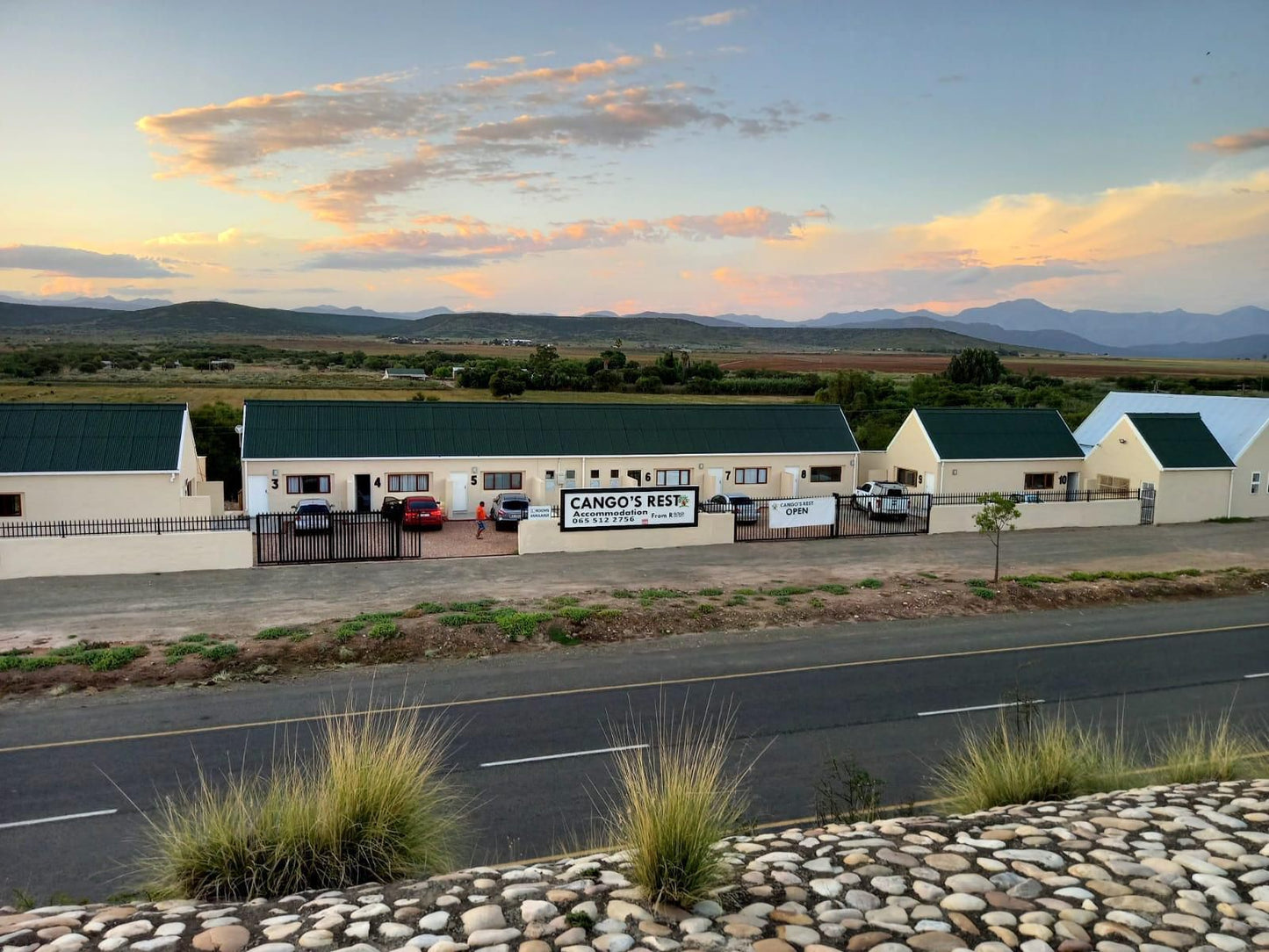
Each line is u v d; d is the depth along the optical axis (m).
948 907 5.49
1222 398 44.47
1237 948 4.95
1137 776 9.48
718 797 9.22
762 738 13.27
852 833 7.09
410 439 37.28
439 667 17.00
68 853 9.56
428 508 34.53
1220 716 14.45
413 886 5.94
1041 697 15.35
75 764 12.09
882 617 21.44
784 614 21.20
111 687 15.55
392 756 7.50
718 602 22.16
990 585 24.66
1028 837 6.80
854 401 77.81
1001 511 25.41
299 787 7.19
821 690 15.65
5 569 24.91
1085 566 29.28
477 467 37.28
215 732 13.36
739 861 6.36
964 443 42.25
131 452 31.89
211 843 6.36
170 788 11.28
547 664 17.23
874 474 45.47
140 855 9.40
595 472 38.91
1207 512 40.38
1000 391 89.62
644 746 12.81
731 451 40.94
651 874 5.61
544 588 24.33
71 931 5.16
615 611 20.50
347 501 35.84
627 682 16.03
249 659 16.97
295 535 32.22
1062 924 5.23
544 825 10.22
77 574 25.44
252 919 5.38
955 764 11.55
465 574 26.22
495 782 11.50
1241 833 6.78
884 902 5.58
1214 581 26.25
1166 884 5.83
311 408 37.50
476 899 5.61
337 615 20.86
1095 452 43.00
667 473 40.03
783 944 4.93
